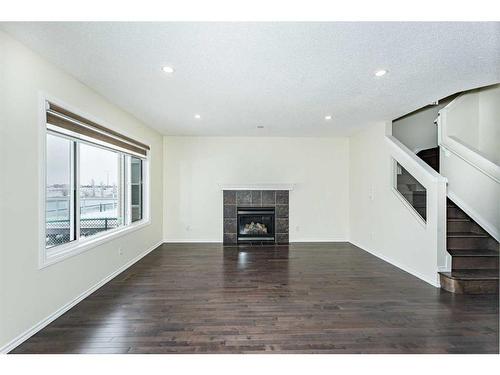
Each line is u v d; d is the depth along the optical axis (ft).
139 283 11.35
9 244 6.66
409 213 12.91
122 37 6.71
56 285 8.32
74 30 6.40
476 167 12.75
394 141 14.46
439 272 11.02
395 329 7.69
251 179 20.13
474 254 11.46
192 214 19.90
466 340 7.14
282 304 9.32
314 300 9.66
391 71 8.68
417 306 9.16
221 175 20.02
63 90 8.64
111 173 13.30
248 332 7.52
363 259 15.28
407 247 13.09
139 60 7.93
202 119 14.84
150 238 17.11
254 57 7.75
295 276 12.32
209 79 9.31
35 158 7.47
